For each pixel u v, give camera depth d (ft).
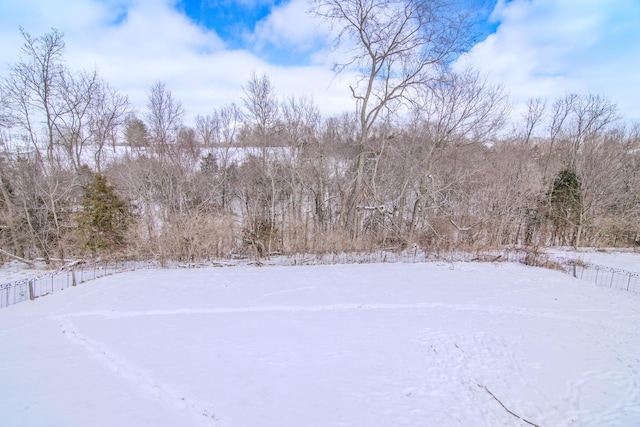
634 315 31.53
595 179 76.59
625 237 76.79
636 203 78.64
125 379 20.30
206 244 54.34
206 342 25.11
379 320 29.68
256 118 74.28
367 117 64.34
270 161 71.77
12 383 19.71
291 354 23.41
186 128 82.84
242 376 20.57
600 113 84.69
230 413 17.19
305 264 51.90
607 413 18.03
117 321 29.27
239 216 69.62
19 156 60.49
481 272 45.96
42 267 53.57
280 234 59.26
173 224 55.62
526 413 17.90
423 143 65.00
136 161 70.79
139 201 65.21
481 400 18.88
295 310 32.12
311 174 71.46
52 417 16.75
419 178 65.87
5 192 55.62
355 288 38.42
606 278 47.62
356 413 17.42
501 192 70.90
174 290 37.76
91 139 74.54
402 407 18.04
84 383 19.79
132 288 38.50
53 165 61.26
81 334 26.48
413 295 36.11
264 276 43.88
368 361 22.68
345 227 65.82
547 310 32.45
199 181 74.95
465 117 58.54
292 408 17.67
